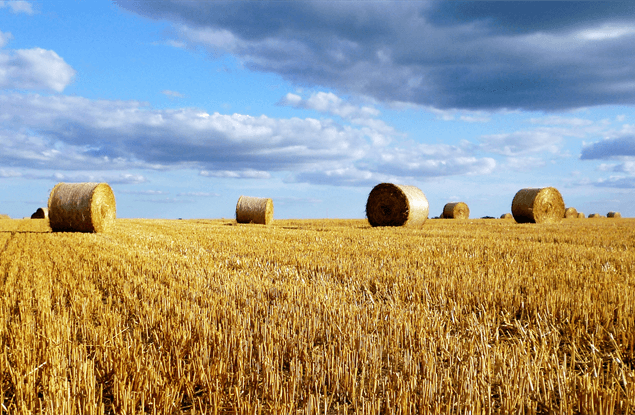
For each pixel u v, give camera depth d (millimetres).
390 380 3449
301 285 6637
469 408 2957
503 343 4363
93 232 17578
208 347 3904
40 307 5164
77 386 3199
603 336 4562
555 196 27312
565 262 9062
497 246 11898
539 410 3143
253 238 14742
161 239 14430
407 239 14188
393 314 5023
